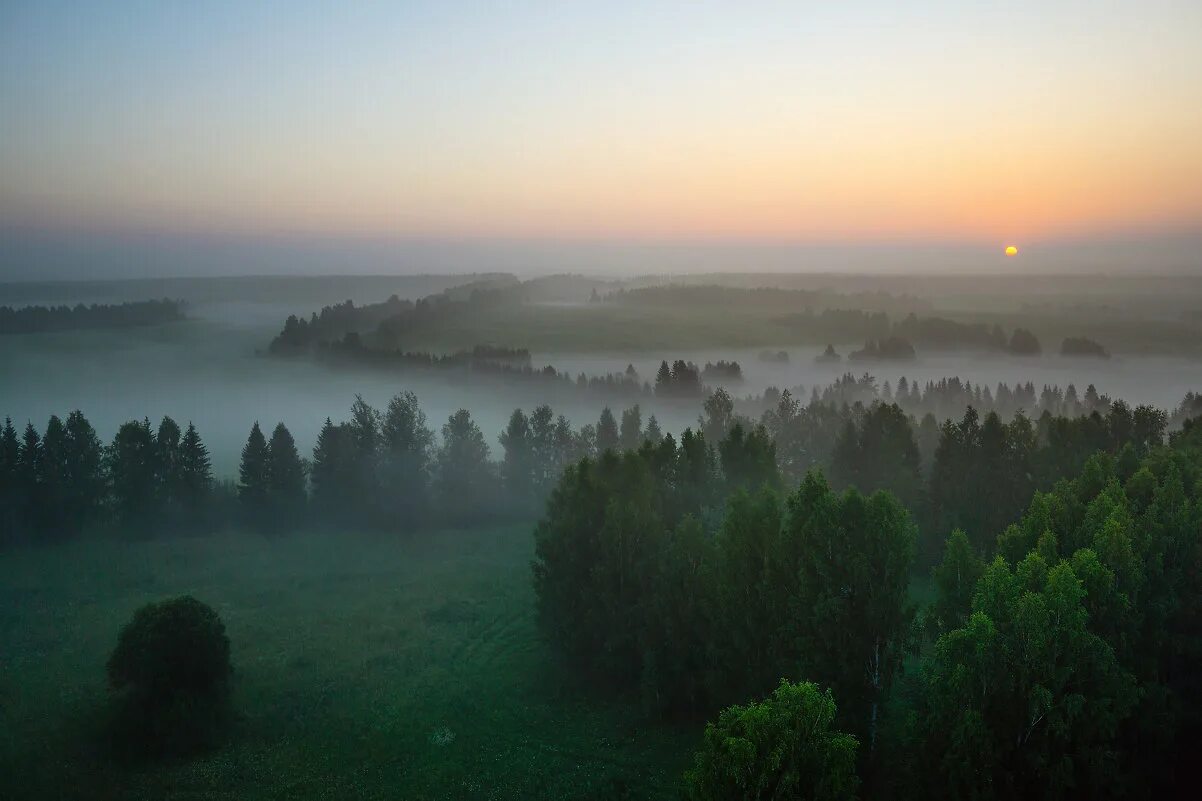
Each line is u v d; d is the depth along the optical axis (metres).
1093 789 26.64
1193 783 32.38
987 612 29.42
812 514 35.03
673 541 45.09
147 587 65.44
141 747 39.19
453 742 40.44
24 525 78.00
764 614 36.91
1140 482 45.94
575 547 47.41
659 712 41.94
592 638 46.06
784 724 22.75
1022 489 63.56
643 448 55.94
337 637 54.19
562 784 36.72
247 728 41.72
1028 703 26.92
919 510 67.94
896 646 34.00
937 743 28.02
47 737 40.22
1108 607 31.20
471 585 65.31
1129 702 27.05
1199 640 34.62
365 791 36.19
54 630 55.00
